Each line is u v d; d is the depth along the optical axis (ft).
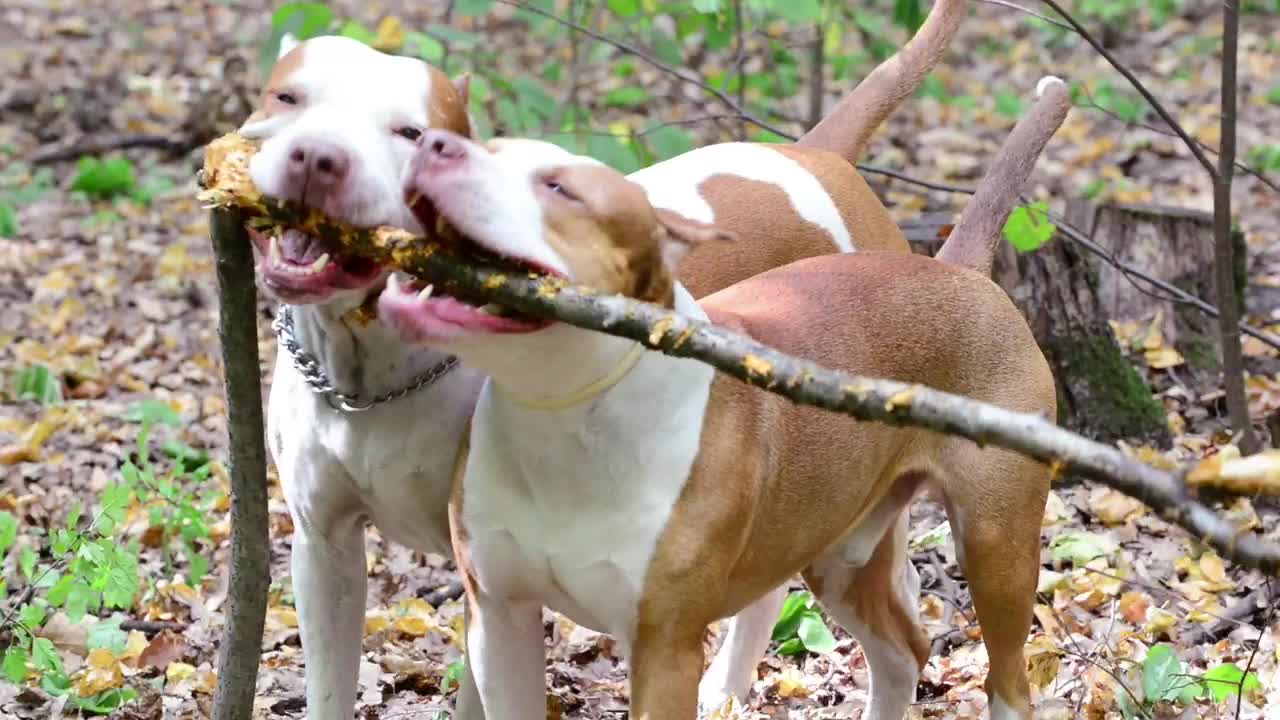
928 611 18.49
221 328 12.08
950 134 38.63
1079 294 22.54
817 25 27.12
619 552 11.85
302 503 13.92
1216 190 19.44
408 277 11.99
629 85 40.55
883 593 15.58
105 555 16.72
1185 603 18.11
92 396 25.94
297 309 13.42
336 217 11.34
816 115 27.40
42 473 22.70
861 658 17.80
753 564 12.90
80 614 16.63
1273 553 8.08
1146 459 8.66
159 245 32.83
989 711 14.43
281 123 12.19
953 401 8.86
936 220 23.17
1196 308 23.77
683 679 12.01
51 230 33.68
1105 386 22.34
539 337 10.96
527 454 11.84
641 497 11.78
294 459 13.83
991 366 13.97
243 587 12.71
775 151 17.01
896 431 13.78
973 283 14.20
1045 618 17.56
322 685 14.24
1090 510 20.51
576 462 11.72
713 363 9.70
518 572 12.26
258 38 47.14
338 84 12.29
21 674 16.03
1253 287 27.50
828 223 16.51
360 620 14.40
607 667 17.78
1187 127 38.37
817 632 17.71
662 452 11.79
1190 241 24.84
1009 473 13.69
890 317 13.55
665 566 11.84
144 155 37.81
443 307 10.74
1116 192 33.91
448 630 18.35
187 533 19.20
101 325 28.78
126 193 35.55
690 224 11.57
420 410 13.17
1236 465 8.16
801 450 12.90
